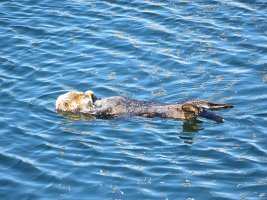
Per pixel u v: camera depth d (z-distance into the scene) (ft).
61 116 123.65
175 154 109.40
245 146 110.11
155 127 117.70
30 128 119.75
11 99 128.98
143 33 150.61
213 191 99.45
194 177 103.09
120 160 108.68
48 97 129.59
